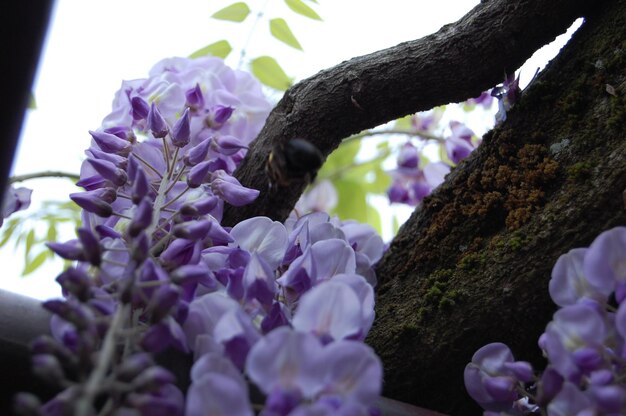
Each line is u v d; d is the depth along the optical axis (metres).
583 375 0.36
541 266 0.41
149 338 0.34
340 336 0.34
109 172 0.42
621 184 0.41
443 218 0.46
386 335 0.44
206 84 0.50
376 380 0.33
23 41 0.30
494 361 0.40
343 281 0.38
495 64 0.46
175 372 0.37
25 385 0.36
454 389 0.43
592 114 0.43
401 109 0.48
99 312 0.34
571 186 0.42
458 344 0.43
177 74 0.50
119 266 0.37
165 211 0.43
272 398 0.32
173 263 0.37
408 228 0.48
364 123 0.48
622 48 0.44
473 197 0.46
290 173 0.42
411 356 0.43
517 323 0.42
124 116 0.48
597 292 0.38
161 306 0.34
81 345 0.31
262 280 0.37
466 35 0.46
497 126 0.46
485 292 0.42
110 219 0.42
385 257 0.48
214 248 0.40
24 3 0.30
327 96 0.47
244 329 0.34
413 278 0.46
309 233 0.43
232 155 0.48
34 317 0.37
